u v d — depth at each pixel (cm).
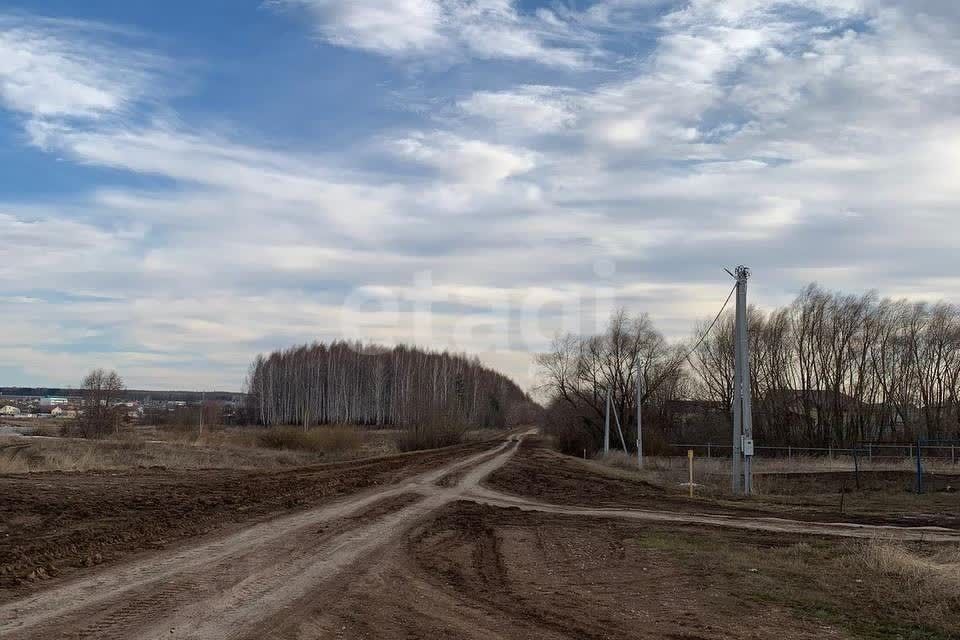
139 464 3284
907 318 6562
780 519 2161
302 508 2028
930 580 1160
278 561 1268
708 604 1038
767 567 1326
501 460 4734
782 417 7038
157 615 891
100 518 1680
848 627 927
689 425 8012
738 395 3120
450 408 7394
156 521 1662
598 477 3784
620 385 7981
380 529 1697
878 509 2597
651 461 5481
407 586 1109
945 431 6309
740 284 3123
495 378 14112
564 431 8350
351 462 4341
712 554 1465
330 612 936
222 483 2627
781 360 7056
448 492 2661
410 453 5634
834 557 1449
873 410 6706
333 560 1295
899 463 4300
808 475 4091
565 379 8106
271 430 6009
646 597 1078
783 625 930
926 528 1992
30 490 2097
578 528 1847
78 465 2973
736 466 3128
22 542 1359
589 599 1057
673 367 7912
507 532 1733
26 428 7631
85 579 1086
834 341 6762
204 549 1358
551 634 864
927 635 894
